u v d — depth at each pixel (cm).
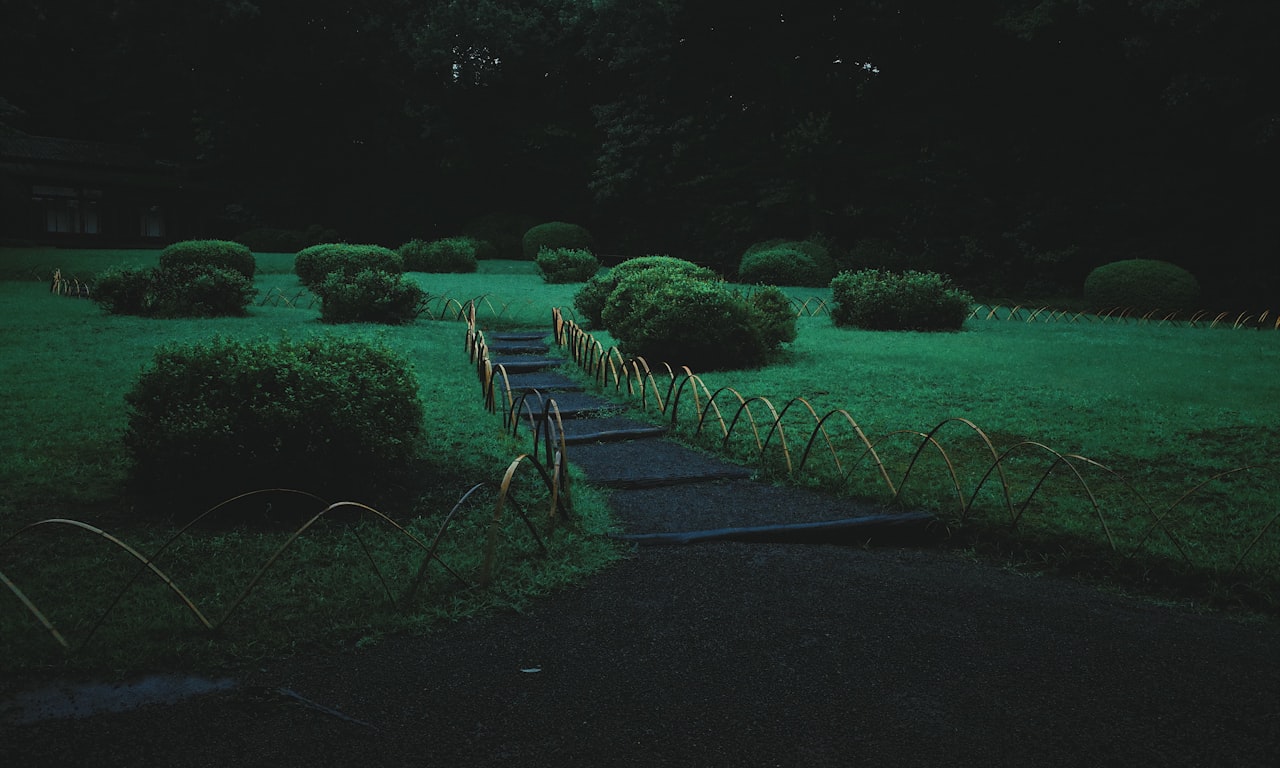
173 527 494
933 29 2953
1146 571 470
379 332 1336
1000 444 721
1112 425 784
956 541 537
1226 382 1007
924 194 2998
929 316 1580
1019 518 532
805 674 356
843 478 627
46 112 3694
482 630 392
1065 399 894
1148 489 601
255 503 530
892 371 1073
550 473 629
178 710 316
